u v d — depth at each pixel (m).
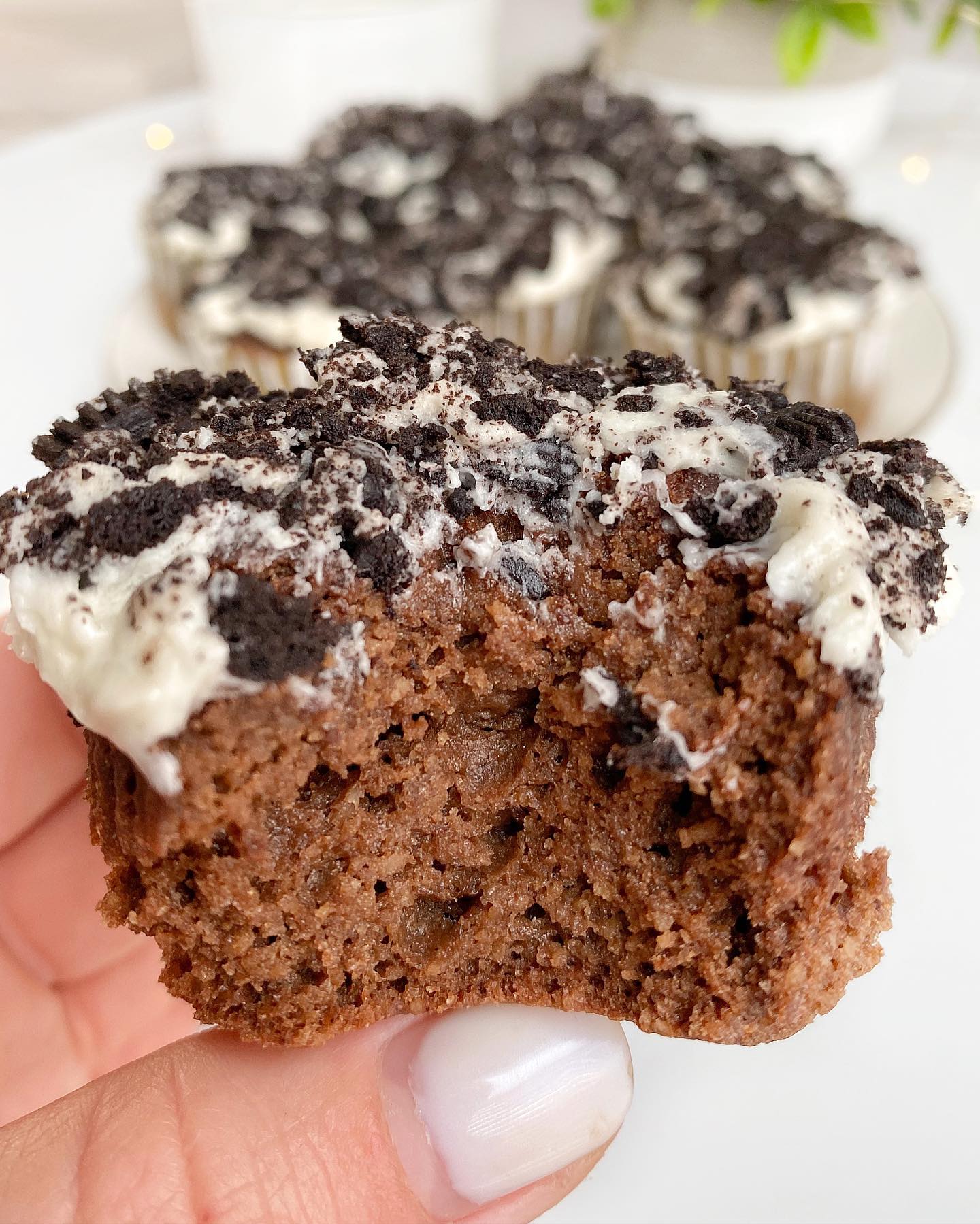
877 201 0.21
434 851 0.07
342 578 0.07
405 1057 0.08
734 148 0.20
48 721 0.10
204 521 0.07
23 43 0.27
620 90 0.22
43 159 0.22
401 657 0.07
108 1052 0.11
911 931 0.11
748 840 0.07
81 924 0.11
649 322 0.17
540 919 0.08
